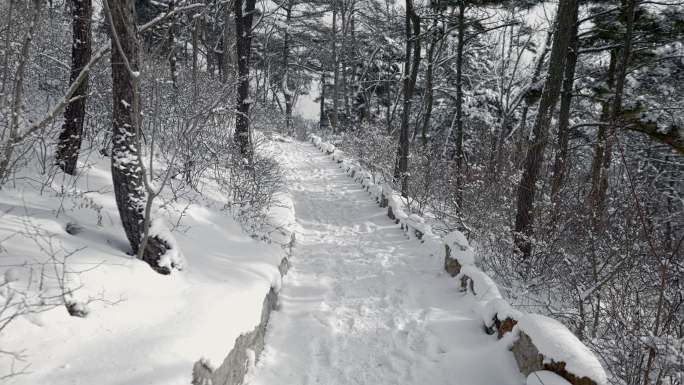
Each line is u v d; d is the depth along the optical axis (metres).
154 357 2.71
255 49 21.33
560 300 5.59
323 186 12.79
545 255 5.99
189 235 5.03
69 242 3.54
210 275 4.32
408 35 11.62
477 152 11.32
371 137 15.31
